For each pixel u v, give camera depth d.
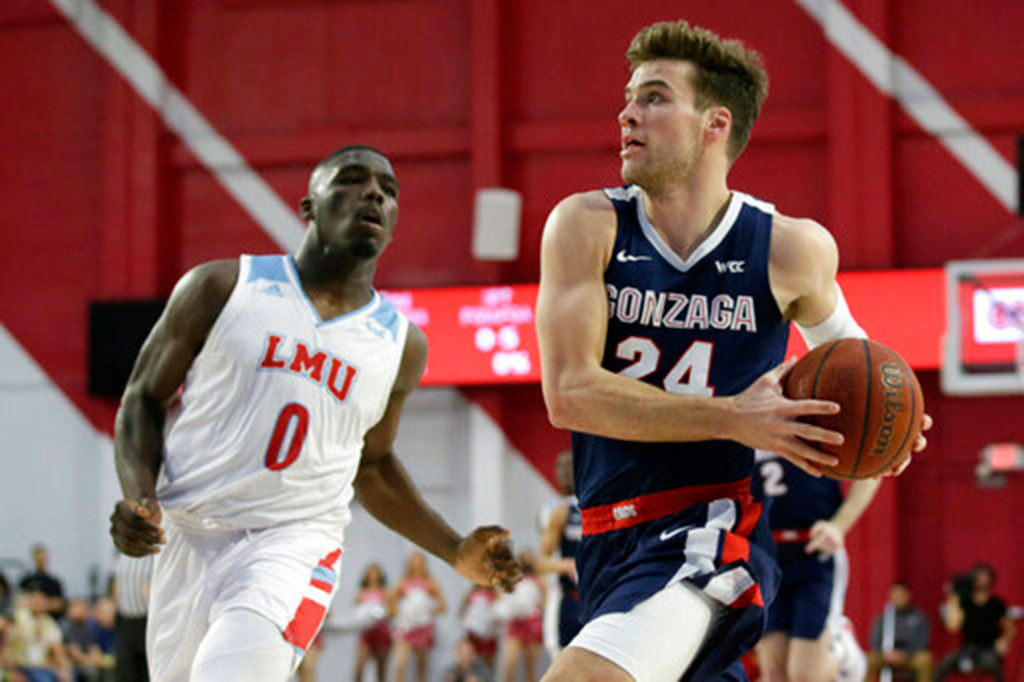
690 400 4.84
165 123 27.00
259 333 6.63
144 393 6.66
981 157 24.09
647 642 4.95
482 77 25.56
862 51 24.25
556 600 14.59
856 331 5.62
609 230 5.28
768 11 24.92
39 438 26.97
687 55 5.28
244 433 6.59
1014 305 13.90
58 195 27.30
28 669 19.41
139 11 27.00
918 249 24.19
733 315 5.27
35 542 26.80
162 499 6.65
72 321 27.05
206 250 26.78
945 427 23.48
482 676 23.41
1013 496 23.27
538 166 25.61
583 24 25.69
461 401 25.20
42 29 27.52
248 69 26.83
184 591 6.64
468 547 7.04
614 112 25.44
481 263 25.56
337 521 6.84
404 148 26.05
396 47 26.33
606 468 5.35
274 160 26.58
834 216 24.19
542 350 5.17
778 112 24.66
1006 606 20.67
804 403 4.71
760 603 5.26
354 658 24.91
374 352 6.84
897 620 21.14
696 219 5.30
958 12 24.28
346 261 6.78
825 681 10.53
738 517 5.27
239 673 6.02
